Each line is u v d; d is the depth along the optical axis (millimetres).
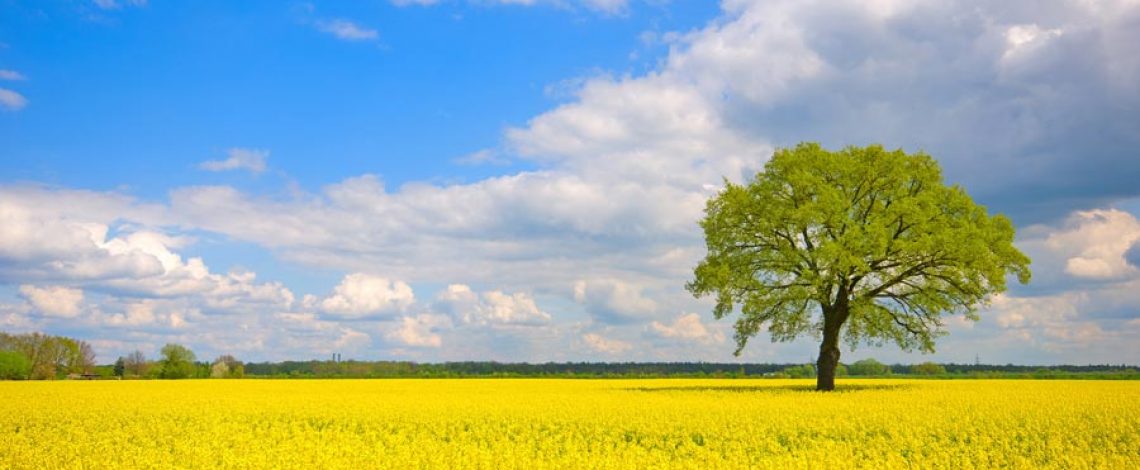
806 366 87812
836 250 31766
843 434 19547
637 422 21781
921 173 35531
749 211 35062
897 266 34719
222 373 92688
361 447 16469
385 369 105062
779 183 35844
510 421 22703
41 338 94500
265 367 115812
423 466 14203
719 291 34625
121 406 28906
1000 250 34062
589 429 20672
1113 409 24359
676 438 19172
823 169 35562
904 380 58000
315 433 20328
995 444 17781
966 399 29031
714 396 31828
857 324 35062
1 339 92000
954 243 32531
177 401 31469
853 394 32594
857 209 35812
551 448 17297
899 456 15219
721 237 35281
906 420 21578
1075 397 30297
